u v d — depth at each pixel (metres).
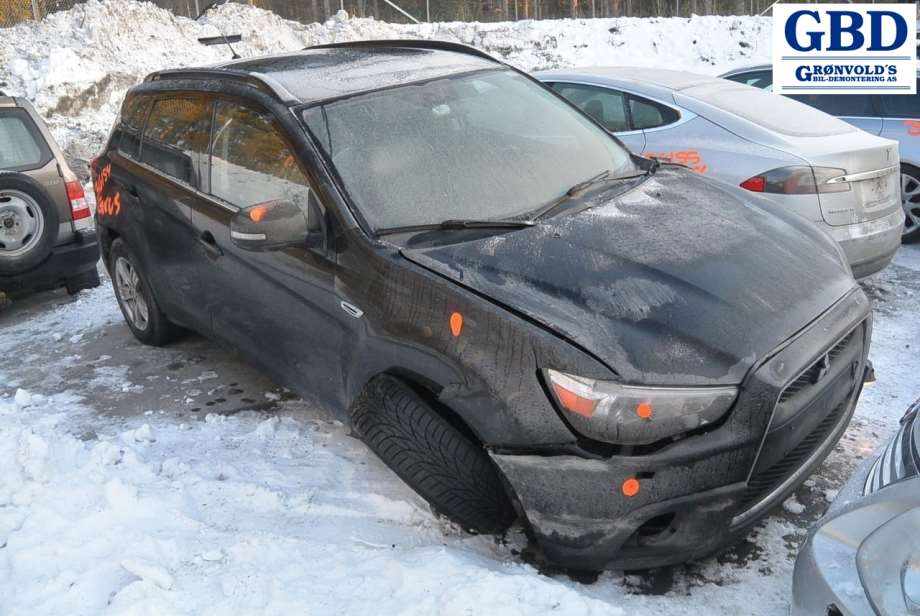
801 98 8.05
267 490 3.81
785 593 3.08
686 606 3.04
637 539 3.00
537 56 25.14
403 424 3.28
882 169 5.62
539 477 2.97
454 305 3.15
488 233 3.47
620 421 2.84
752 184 5.63
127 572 3.22
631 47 25.75
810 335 3.10
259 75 4.41
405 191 3.71
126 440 4.42
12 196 6.23
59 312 6.76
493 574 2.97
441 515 3.59
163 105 5.19
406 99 4.16
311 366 3.97
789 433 3.01
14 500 3.72
